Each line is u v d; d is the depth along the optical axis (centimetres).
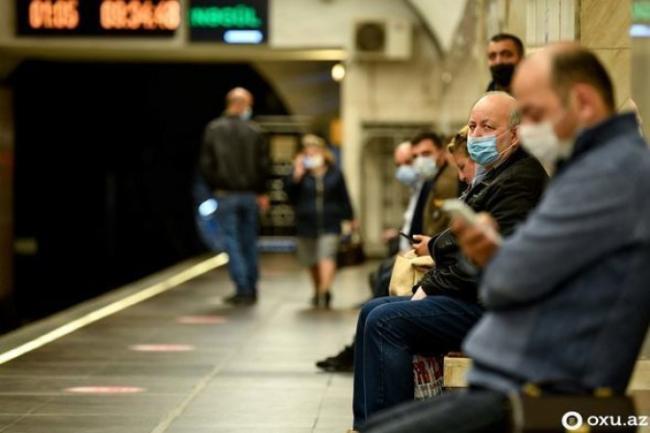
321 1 3012
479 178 873
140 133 4300
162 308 2050
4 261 3172
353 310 2027
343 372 1357
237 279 2116
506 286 531
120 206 4322
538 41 1210
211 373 1345
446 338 827
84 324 1809
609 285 525
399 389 824
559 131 534
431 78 3039
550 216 526
